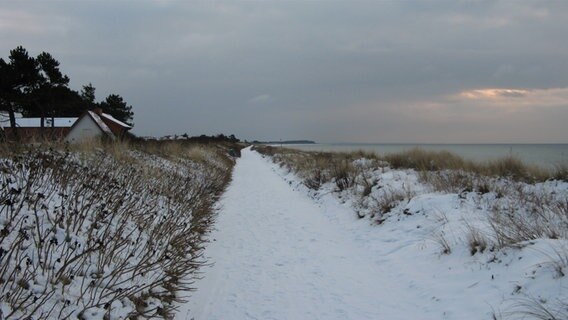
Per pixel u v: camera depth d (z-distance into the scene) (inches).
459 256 238.7
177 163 586.9
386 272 251.4
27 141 314.5
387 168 649.6
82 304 144.9
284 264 269.7
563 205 294.7
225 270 257.1
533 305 161.9
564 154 692.1
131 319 153.5
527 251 205.0
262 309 199.3
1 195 175.6
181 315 188.2
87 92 2434.8
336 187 536.7
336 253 295.3
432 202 353.1
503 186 396.8
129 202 259.0
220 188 622.5
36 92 1117.7
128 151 451.5
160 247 226.8
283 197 582.9
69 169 264.7
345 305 203.5
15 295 127.2
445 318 180.7
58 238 177.2
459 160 641.0
